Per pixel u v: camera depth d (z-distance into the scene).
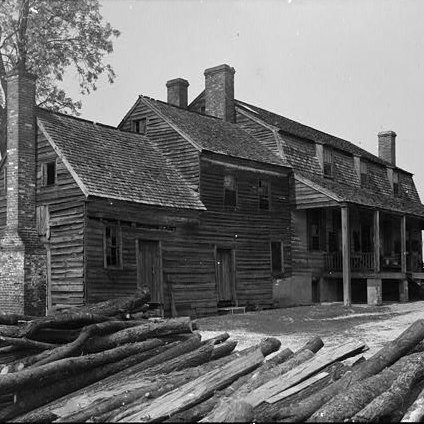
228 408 6.39
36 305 18.56
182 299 21.30
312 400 6.98
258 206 25.47
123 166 21.25
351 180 32.78
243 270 24.33
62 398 8.34
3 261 18.83
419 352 9.17
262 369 8.48
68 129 21.09
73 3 28.95
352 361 9.81
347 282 24.45
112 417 6.94
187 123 25.19
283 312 22.00
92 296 18.20
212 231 23.05
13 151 19.53
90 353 10.00
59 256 18.89
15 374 7.97
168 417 6.82
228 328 17.05
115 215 19.19
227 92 29.70
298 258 27.23
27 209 19.42
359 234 32.16
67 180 18.95
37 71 29.30
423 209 35.75
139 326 10.60
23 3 27.89
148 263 20.44
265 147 28.23
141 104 25.58
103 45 30.30
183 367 9.54
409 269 36.62
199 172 22.89
